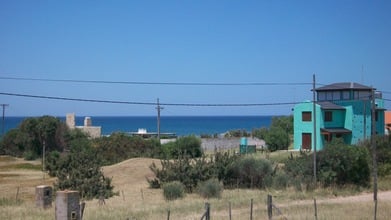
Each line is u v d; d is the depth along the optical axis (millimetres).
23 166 67062
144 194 38750
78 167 39781
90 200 35594
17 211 27000
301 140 69188
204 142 80562
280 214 24422
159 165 54250
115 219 23594
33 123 84688
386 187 41844
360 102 70562
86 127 102500
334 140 44375
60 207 18453
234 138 84375
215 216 24672
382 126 73812
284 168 44375
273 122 104438
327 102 70938
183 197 36031
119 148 68938
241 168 42469
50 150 84875
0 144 86875
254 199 32750
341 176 41562
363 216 24500
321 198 35312
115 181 47281
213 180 38375
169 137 106312
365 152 42594
